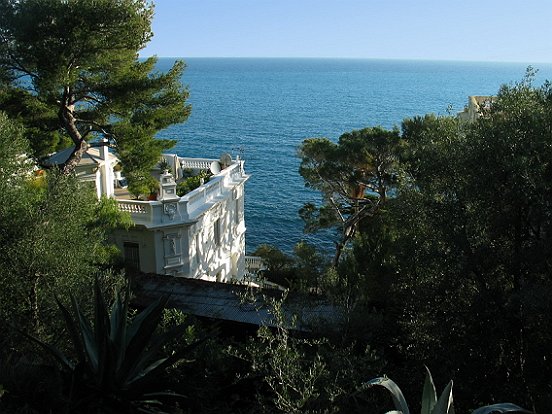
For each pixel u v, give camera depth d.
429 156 11.15
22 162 13.11
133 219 24.39
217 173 31.20
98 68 22.66
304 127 129.12
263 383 10.92
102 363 8.21
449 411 5.98
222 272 29.98
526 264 9.71
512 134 10.00
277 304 10.50
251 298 12.27
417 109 165.88
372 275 14.05
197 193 26.39
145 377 8.45
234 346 12.89
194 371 10.84
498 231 10.34
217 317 14.24
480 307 10.00
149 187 25.59
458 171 10.62
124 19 21.39
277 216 60.88
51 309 11.02
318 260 21.67
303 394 7.89
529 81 11.34
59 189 11.85
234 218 31.88
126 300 9.05
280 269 29.06
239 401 10.97
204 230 27.22
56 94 22.08
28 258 10.87
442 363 10.35
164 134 117.81
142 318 9.48
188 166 34.09
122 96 22.77
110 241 24.66
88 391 8.29
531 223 10.20
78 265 11.48
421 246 10.62
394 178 27.39
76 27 20.53
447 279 10.38
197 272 26.55
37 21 20.41
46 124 23.66
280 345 8.81
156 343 9.12
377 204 28.95
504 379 10.15
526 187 9.45
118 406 8.35
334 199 34.28
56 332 11.00
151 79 23.25
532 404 9.69
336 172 28.98
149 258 24.64
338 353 9.22
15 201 11.62
